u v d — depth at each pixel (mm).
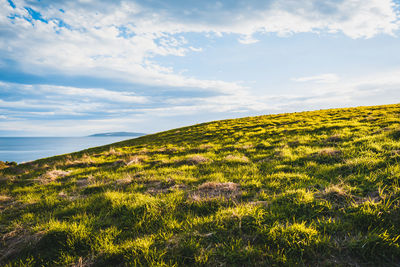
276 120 23969
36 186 8828
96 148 25234
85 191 7453
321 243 3271
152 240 3859
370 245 3156
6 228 4812
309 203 4500
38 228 4520
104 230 4449
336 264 2977
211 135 20141
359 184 5223
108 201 5965
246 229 3943
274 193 5254
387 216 3664
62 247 4016
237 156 10383
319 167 7203
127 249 3633
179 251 3484
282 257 3133
